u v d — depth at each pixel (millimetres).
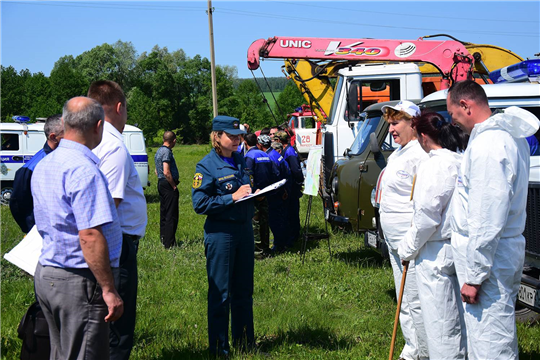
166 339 4898
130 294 3689
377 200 4656
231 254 4434
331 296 6430
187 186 21422
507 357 3238
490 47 13164
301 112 27609
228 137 4457
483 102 3375
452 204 3459
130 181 3758
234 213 4387
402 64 11633
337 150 11656
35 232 3701
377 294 6480
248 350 4578
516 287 3322
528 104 6527
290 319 5465
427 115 3824
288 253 8977
